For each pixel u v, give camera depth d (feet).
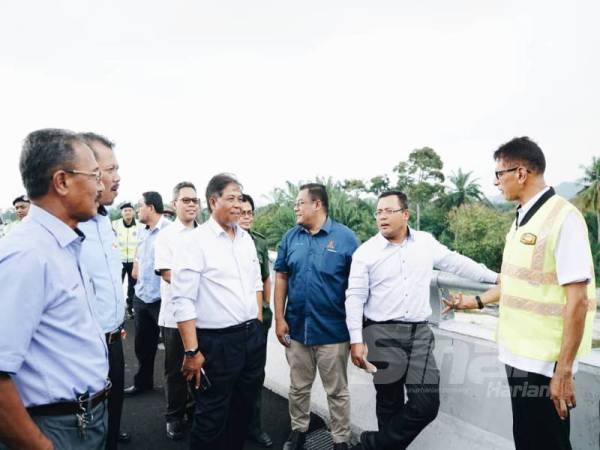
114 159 8.04
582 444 6.51
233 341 8.16
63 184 4.87
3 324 4.18
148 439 10.50
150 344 13.17
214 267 8.05
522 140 6.41
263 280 10.91
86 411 5.07
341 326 9.11
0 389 4.17
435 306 8.90
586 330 5.87
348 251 9.14
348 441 9.29
